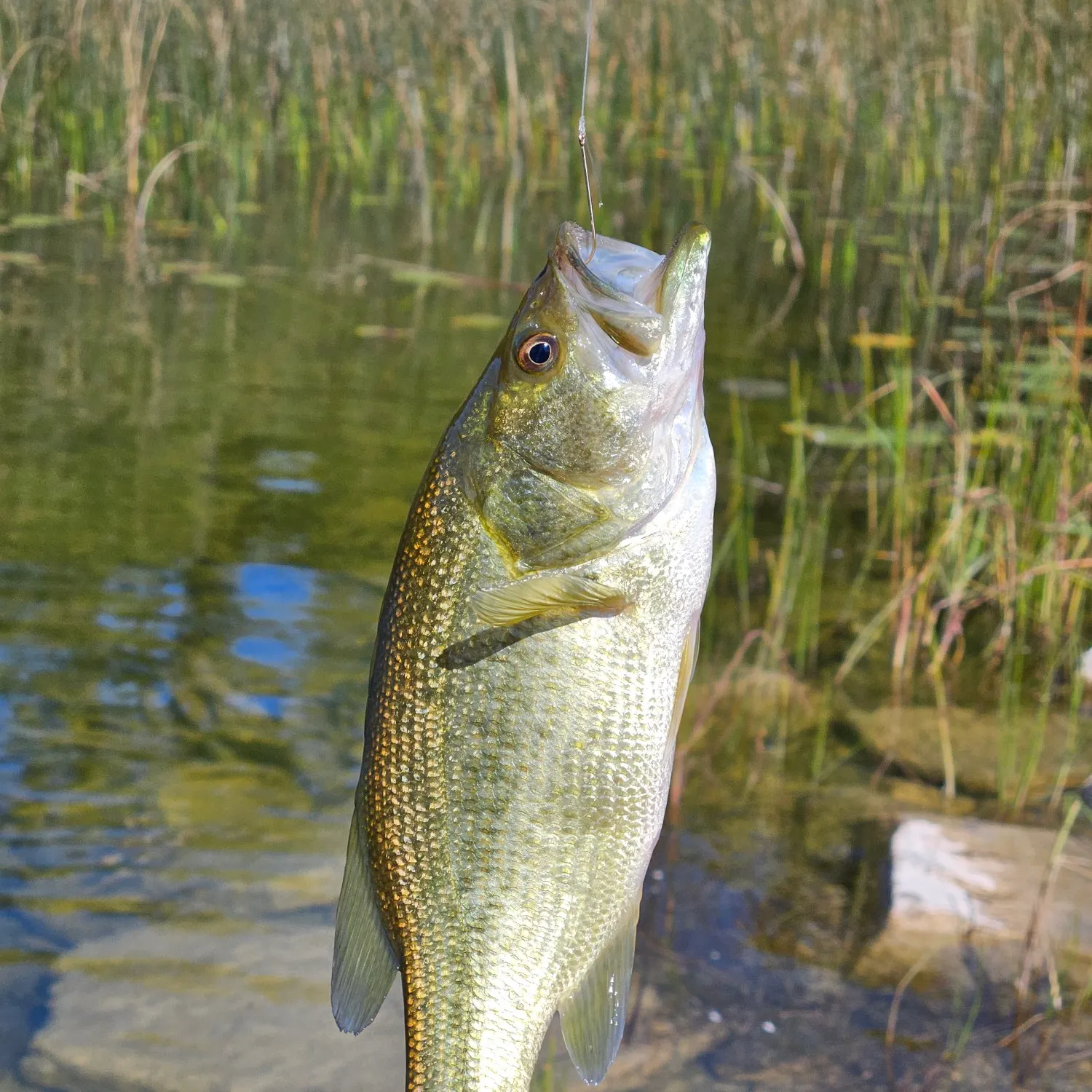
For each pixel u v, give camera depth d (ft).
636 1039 3.69
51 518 5.94
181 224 10.84
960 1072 3.63
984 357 7.31
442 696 2.75
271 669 4.92
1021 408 6.09
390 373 7.97
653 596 2.77
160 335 8.43
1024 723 4.87
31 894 3.96
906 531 5.89
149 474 6.46
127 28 10.95
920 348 8.46
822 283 9.91
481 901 2.75
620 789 2.76
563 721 2.74
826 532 6.28
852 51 12.75
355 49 12.81
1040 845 4.21
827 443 6.88
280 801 4.29
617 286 2.81
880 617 5.12
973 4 12.01
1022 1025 3.75
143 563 5.60
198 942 3.87
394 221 11.27
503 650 2.73
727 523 6.29
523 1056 2.76
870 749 4.69
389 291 9.55
